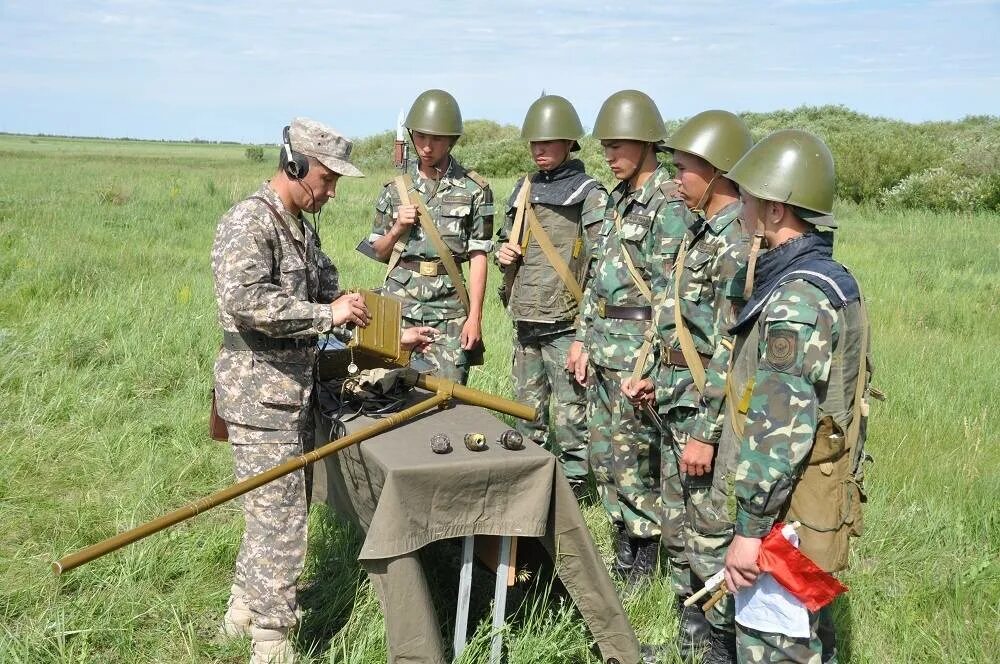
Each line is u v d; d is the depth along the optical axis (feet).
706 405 11.11
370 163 114.32
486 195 17.53
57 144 289.53
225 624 12.25
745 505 8.71
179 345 24.04
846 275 8.87
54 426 18.89
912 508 15.74
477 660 11.10
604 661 11.29
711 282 11.85
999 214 64.34
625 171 13.74
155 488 16.29
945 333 28.94
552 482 10.85
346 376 12.76
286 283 11.30
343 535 14.30
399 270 17.35
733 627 11.18
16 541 14.53
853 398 8.89
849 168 76.54
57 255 34.37
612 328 14.11
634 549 14.65
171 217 51.29
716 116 11.61
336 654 11.50
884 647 12.22
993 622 12.70
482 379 21.84
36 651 11.41
